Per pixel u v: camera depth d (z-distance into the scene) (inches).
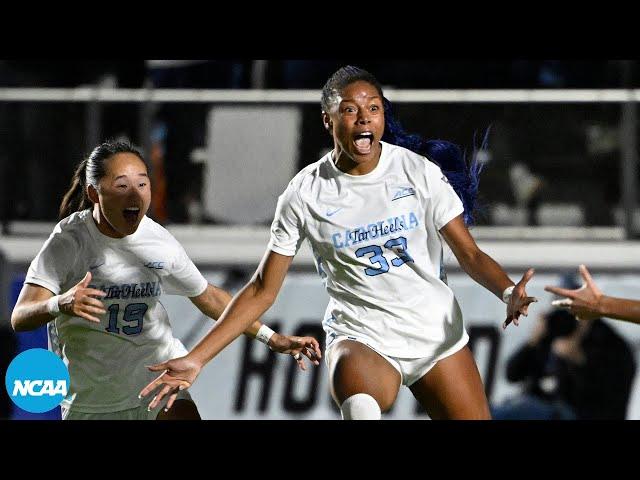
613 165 1152.2
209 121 1154.7
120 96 1151.0
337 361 603.8
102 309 603.2
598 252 1113.4
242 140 1154.0
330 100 595.2
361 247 606.9
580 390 1040.2
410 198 608.4
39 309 614.2
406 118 1135.0
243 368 1088.2
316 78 1191.6
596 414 1035.9
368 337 614.9
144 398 673.0
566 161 1151.0
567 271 1112.2
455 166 664.4
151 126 1145.4
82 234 656.4
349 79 593.3
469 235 618.5
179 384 590.2
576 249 1119.0
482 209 753.0
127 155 649.6
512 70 1180.5
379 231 605.0
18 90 1169.4
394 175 611.5
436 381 623.8
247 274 1134.4
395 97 1128.8
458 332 627.5
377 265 607.8
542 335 1064.2
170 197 1160.8
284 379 1084.5
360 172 612.4
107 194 641.6
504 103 1138.0
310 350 681.0
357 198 609.3
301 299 1103.6
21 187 1190.9
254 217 1157.1
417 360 616.4
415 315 613.3
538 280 1105.4
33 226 1190.9
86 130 1168.8
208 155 1155.9
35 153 1185.4
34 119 1178.6
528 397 1045.8
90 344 663.1
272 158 1152.8
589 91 1131.3
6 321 1088.8
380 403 599.2
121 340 666.2
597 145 1149.7
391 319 613.0
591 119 1143.6
